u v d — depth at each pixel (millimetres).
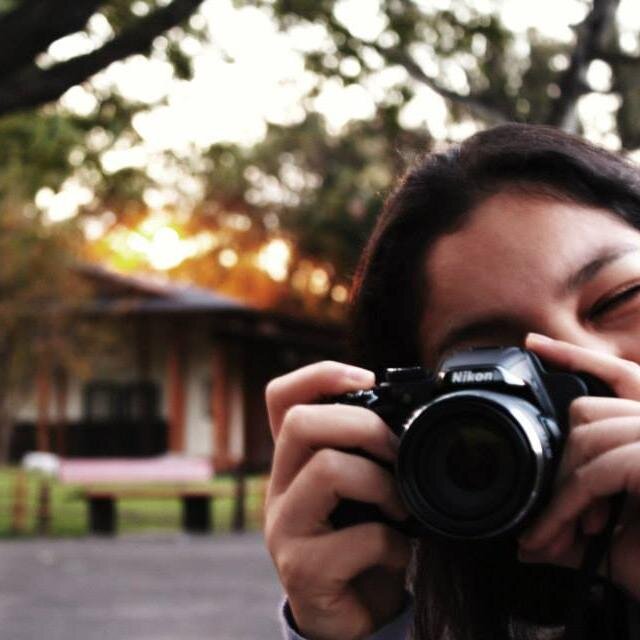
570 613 1827
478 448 1786
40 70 7605
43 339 39094
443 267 2051
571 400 1885
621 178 2033
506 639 2068
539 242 1979
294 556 2100
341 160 44625
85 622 14109
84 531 25781
